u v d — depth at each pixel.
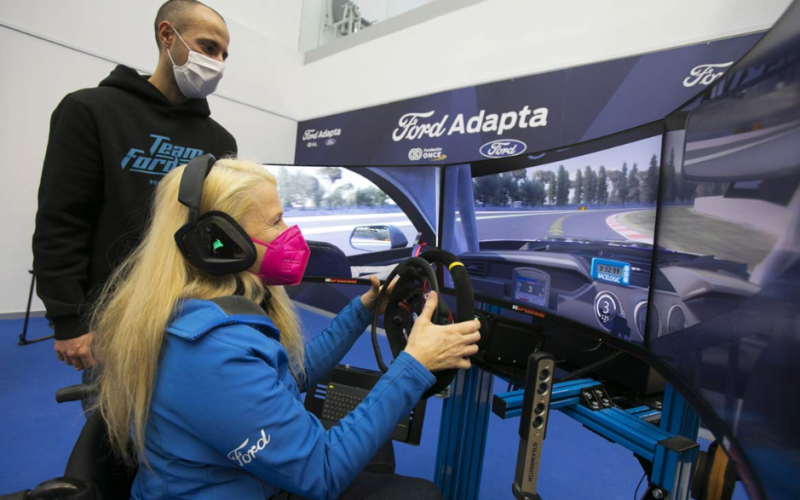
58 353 1.11
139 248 0.75
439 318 0.81
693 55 2.38
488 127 3.40
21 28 3.12
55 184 1.09
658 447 0.75
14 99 3.15
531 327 1.22
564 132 2.95
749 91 0.63
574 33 2.92
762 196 0.57
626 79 2.66
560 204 1.16
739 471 0.58
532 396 0.81
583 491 1.80
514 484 0.85
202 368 0.58
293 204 1.79
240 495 0.64
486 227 1.41
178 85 1.34
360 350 3.44
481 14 3.49
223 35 1.36
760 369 0.55
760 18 2.16
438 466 1.54
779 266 0.52
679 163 0.82
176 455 0.61
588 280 1.07
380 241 1.70
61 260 1.09
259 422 0.59
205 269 0.67
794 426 0.45
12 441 1.83
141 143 1.26
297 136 5.13
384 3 4.38
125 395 0.64
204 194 0.69
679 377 0.78
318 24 5.05
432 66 3.84
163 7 1.29
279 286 0.93
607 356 1.14
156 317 0.63
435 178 1.56
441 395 1.25
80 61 3.43
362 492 0.83
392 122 4.13
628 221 0.97
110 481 0.68
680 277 0.79
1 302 3.22
